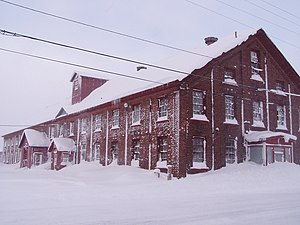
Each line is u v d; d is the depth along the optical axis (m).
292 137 26.98
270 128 28.59
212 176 21.20
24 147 44.50
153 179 21.86
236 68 27.22
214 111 25.20
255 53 29.38
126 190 15.84
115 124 30.64
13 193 13.71
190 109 24.00
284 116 30.16
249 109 27.44
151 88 25.66
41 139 43.56
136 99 28.03
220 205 11.10
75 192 14.62
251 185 18.06
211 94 25.27
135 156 27.66
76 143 36.41
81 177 23.69
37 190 15.08
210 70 25.50
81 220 8.30
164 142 24.91
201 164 24.02
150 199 12.66
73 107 39.53
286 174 21.67
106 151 31.02
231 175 21.33
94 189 16.09
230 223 8.12
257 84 28.44
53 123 42.69
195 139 24.30
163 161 24.69
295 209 10.36
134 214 9.23
